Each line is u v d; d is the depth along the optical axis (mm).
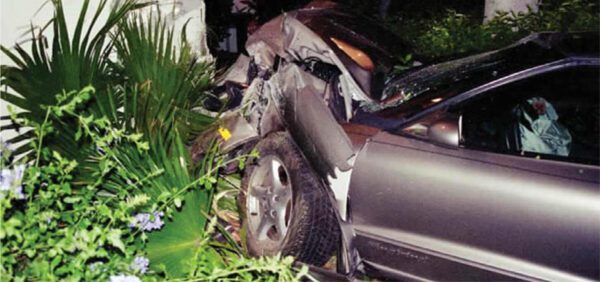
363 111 4879
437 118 4402
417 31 8820
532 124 4230
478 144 4238
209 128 5605
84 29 6242
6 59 5789
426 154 4359
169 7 6656
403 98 4887
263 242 5176
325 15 5457
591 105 4109
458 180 4199
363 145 4617
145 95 4848
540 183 3955
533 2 8602
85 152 4453
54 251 3150
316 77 5172
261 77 5492
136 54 5480
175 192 3840
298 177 4895
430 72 5012
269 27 5512
